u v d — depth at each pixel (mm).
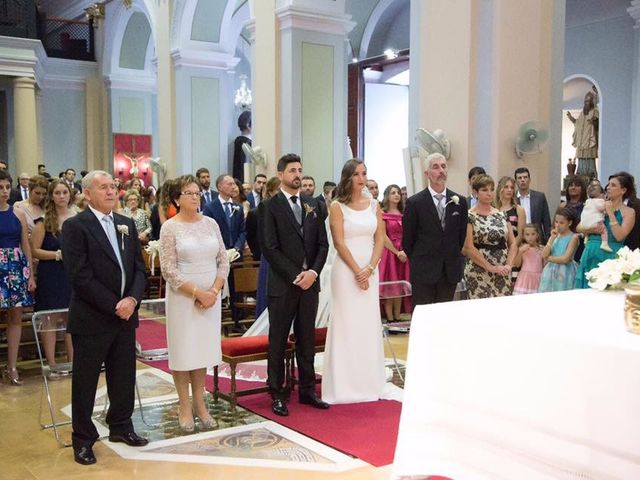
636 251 2883
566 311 2600
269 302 5027
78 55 20672
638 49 12625
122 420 4414
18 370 6383
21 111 17141
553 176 8125
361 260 5152
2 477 3924
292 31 10805
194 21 15039
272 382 4996
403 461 2562
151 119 20812
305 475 3885
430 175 5391
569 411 2150
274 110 11070
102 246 4152
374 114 16922
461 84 7789
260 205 5082
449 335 2516
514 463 2316
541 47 7863
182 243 4551
